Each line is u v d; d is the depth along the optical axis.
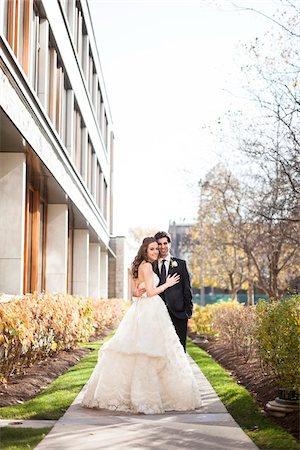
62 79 18.77
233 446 5.52
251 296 23.78
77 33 23.52
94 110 29.83
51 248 19.81
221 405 7.61
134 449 5.40
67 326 12.73
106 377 7.39
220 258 30.70
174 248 75.38
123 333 7.46
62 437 5.84
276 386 8.14
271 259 17.84
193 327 22.25
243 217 20.48
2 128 11.41
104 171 36.31
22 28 13.38
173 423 6.53
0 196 13.02
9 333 8.23
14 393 8.20
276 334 7.27
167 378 7.34
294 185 12.77
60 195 18.83
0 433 5.90
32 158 13.91
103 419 6.75
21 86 11.42
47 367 10.77
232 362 12.31
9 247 12.88
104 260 38.56
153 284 7.61
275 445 5.53
